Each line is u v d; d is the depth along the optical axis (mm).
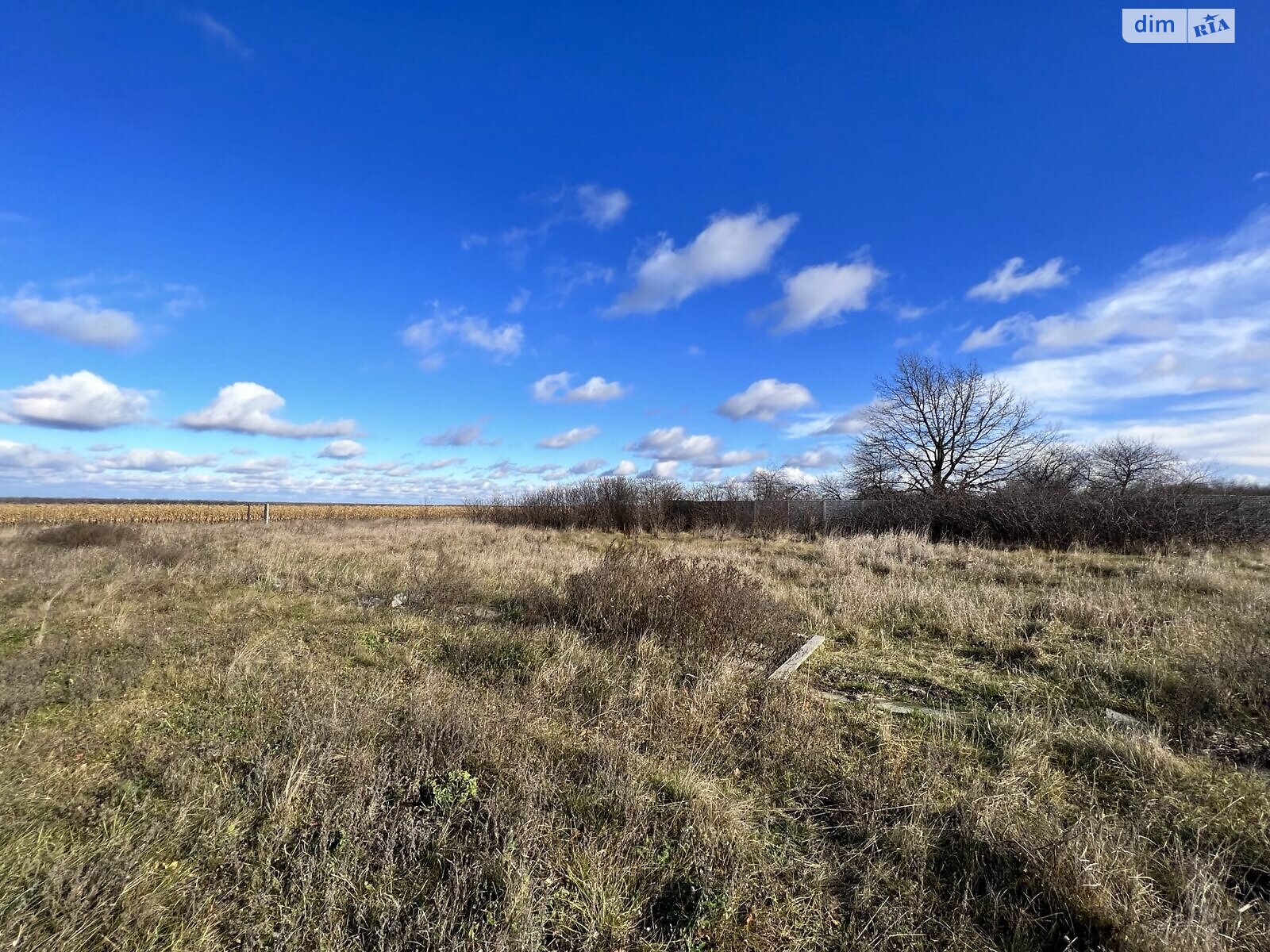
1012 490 19609
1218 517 15711
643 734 4141
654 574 7109
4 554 12398
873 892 2637
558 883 2615
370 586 10047
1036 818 3051
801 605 8203
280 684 4918
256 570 11148
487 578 10547
